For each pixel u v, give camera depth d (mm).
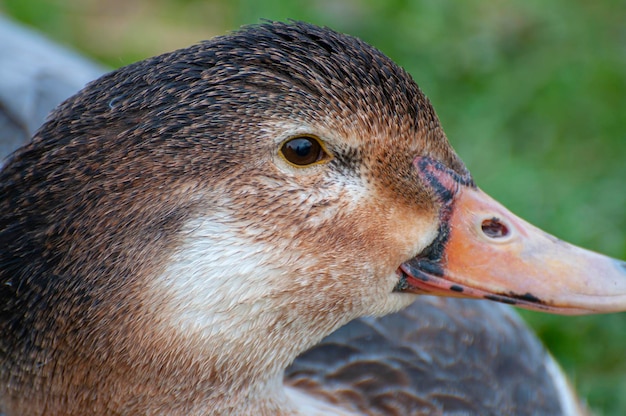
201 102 5086
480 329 7418
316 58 5273
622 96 10727
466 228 5621
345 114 5254
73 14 11328
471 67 10961
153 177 5059
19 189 5180
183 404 5441
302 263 5355
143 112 5109
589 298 5520
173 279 5141
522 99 10742
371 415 6465
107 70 10008
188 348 5270
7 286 5203
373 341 6910
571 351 8719
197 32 11297
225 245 5172
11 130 8758
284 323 5465
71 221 5082
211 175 5098
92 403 5406
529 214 9445
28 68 9391
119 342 5219
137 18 11398
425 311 7316
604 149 10352
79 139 5109
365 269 5520
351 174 5375
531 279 5562
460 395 6828
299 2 11156
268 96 5129
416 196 5523
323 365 6672
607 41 11180
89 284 5125
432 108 5672
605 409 8383
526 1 11445
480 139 10297
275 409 5836
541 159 10266
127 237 5086
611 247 9188
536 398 7273
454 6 11367
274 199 5211
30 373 5379
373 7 11242
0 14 10523
